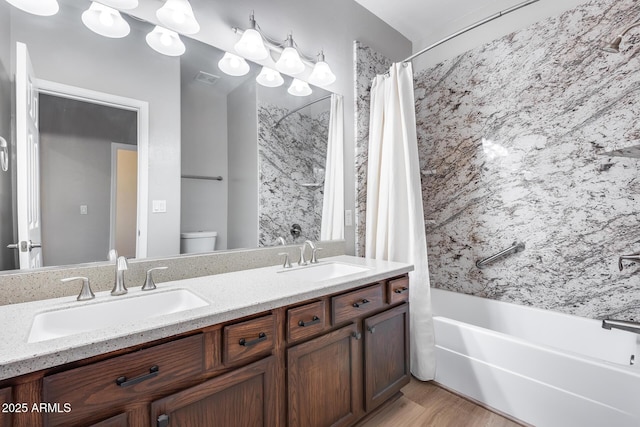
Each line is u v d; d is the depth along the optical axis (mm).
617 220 1734
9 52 1058
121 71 1294
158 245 1392
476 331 1690
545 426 1427
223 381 949
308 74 1969
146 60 1359
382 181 2092
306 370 1189
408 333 1703
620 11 1688
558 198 1950
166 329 827
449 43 2555
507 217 2191
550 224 1989
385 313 1547
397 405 1674
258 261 1689
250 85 1701
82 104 1206
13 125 1064
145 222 1357
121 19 1292
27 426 650
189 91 1486
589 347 1784
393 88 2043
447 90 2533
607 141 1746
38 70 1113
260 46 1588
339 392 1321
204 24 1512
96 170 1237
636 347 1604
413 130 2021
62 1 1163
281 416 1115
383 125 2166
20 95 1075
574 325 1851
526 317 2061
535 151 2039
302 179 1958
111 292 1109
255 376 1033
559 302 1963
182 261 1412
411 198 1957
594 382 1291
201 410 907
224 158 1605
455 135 2484
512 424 1510
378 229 2088
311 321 1199
